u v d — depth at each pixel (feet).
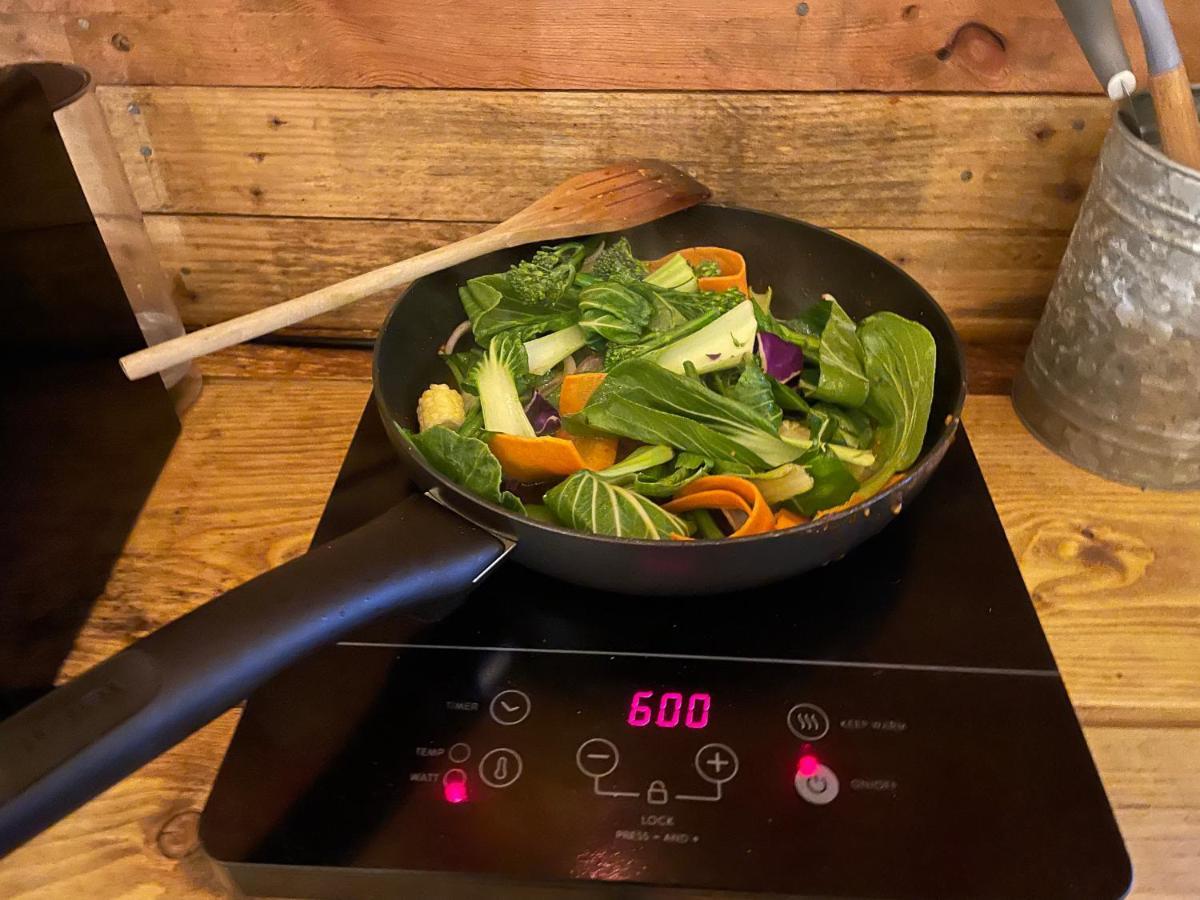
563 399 2.28
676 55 2.43
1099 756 1.79
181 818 1.69
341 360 2.86
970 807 1.63
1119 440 2.35
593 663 1.88
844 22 2.36
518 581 2.07
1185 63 2.42
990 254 2.79
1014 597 2.04
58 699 1.34
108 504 2.17
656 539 1.81
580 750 1.72
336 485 2.35
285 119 2.56
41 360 1.83
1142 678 1.92
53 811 1.28
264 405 2.68
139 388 2.35
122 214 2.51
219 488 2.41
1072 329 2.35
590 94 2.51
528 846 1.57
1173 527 2.28
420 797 1.65
